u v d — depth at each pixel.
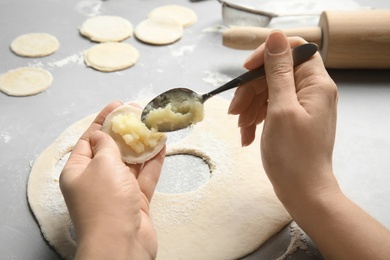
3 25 0.72
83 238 0.35
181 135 0.55
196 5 0.76
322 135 0.40
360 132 0.56
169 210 0.47
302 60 0.43
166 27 0.70
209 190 0.48
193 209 0.47
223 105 0.58
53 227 0.45
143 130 0.44
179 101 0.45
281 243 0.44
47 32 0.70
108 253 0.34
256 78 0.43
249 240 0.44
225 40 0.63
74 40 0.69
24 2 0.77
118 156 0.39
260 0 0.78
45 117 0.58
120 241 0.35
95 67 0.64
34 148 0.54
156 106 0.45
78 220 0.36
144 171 0.44
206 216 0.46
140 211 0.38
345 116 0.58
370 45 0.60
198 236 0.45
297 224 0.43
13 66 0.65
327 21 0.61
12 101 0.60
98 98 0.60
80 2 0.77
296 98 0.40
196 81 0.63
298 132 0.39
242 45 0.63
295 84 0.43
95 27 0.70
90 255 0.34
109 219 0.35
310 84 0.41
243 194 0.48
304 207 0.40
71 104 0.59
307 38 0.62
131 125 0.44
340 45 0.60
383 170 0.51
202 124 0.55
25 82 0.62
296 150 0.39
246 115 0.48
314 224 0.39
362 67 0.63
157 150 0.45
